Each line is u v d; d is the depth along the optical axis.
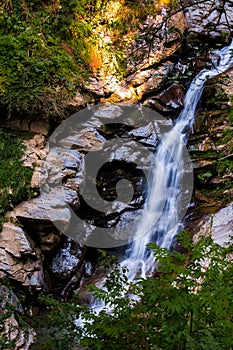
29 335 3.72
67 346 2.76
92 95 5.54
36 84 4.84
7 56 4.82
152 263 4.99
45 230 4.55
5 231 4.20
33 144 4.84
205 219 5.02
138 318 2.04
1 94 4.66
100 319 2.12
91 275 5.09
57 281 4.80
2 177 4.40
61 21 5.52
